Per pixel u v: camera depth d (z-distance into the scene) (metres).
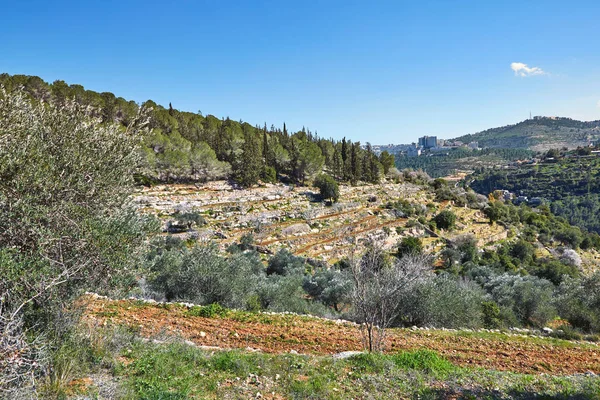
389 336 12.47
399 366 8.30
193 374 6.84
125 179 8.00
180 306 13.62
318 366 7.96
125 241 7.32
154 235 8.41
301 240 50.34
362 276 10.33
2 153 6.04
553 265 42.03
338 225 58.47
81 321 8.19
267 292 17.88
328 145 119.38
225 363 7.49
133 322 10.94
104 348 7.12
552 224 87.19
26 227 5.84
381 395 6.78
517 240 66.00
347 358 8.80
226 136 96.19
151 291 16.39
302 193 77.00
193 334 10.69
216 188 73.12
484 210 79.00
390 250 47.09
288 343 10.84
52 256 6.30
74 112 7.79
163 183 70.00
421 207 72.44
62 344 6.20
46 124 7.34
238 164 82.12
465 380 7.79
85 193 6.91
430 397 6.73
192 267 16.56
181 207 57.44
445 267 44.53
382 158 119.75
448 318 15.21
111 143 7.79
